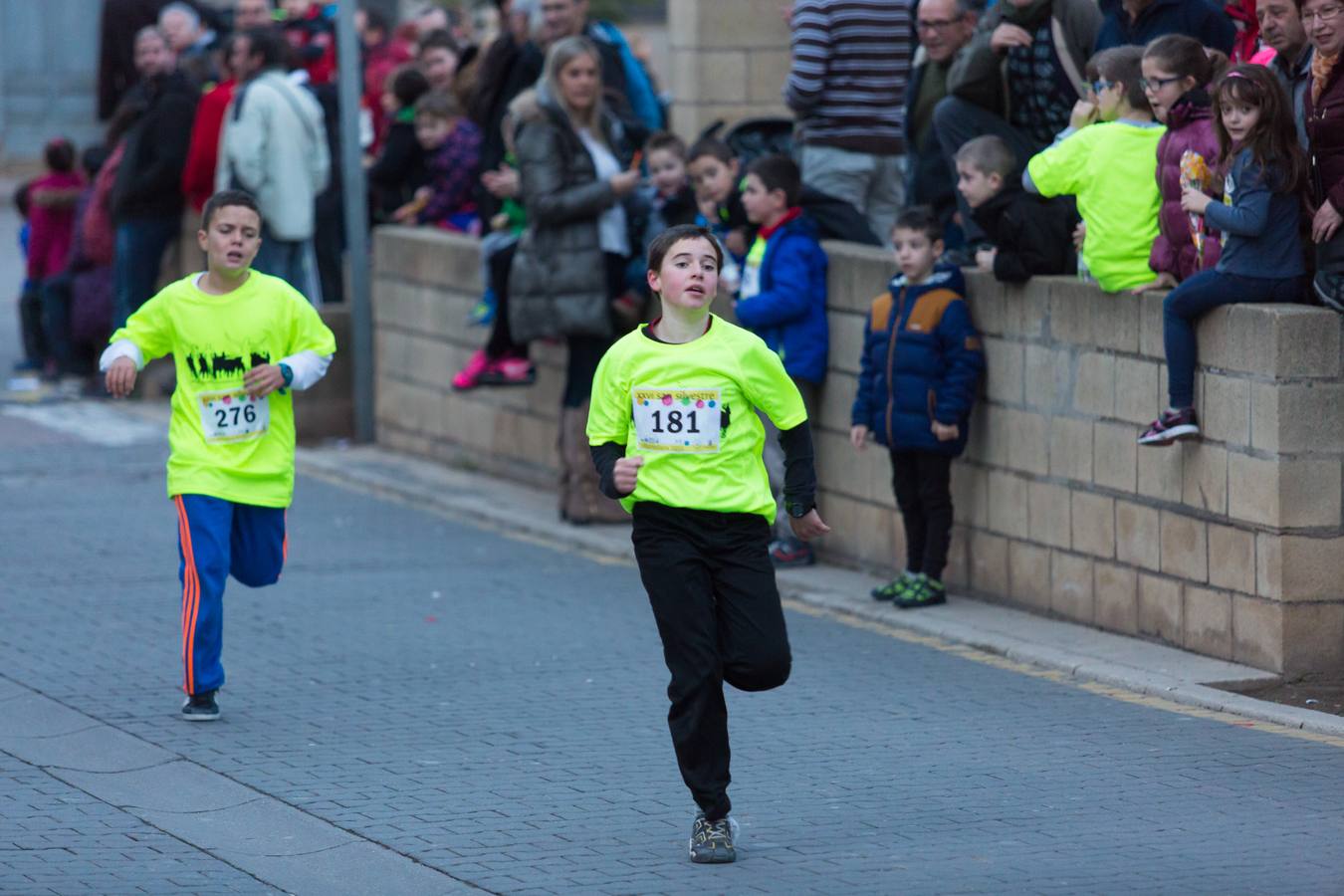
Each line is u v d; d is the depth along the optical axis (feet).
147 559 118.52
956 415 101.45
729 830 64.80
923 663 93.20
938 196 114.93
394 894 62.18
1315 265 86.79
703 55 153.17
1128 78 94.32
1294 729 80.02
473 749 78.74
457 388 138.10
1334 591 86.43
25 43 308.40
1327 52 84.64
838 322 114.32
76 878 63.62
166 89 177.68
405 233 159.02
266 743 79.92
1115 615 96.32
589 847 66.28
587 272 124.06
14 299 243.19
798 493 66.59
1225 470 88.48
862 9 125.29
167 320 84.38
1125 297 93.97
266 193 160.45
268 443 85.35
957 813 69.26
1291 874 61.62
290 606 106.52
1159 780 72.90
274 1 230.27
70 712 84.43
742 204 118.21
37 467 152.46
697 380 65.67
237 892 62.49
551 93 123.24
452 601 107.86
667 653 65.72
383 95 174.81
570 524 129.80
